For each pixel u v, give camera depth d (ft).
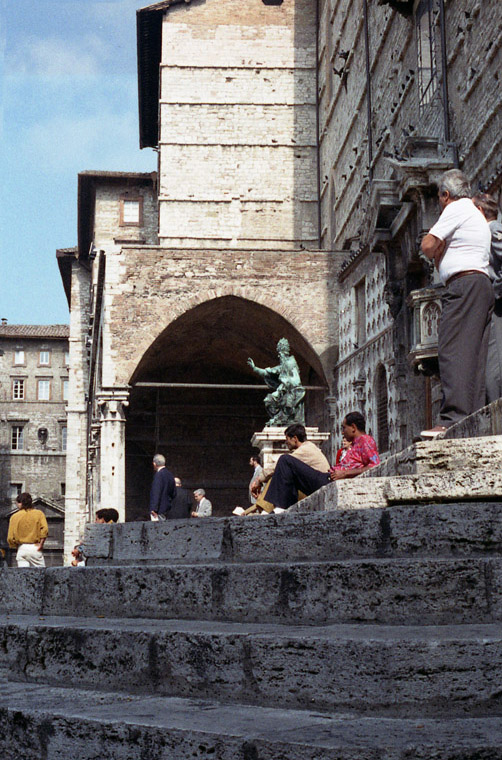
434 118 70.54
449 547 16.15
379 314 83.71
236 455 127.44
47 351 246.27
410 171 61.41
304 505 24.31
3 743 14.02
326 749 10.68
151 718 12.76
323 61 121.90
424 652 12.42
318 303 98.99
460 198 23.26
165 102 124.67
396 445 74.33
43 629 17.02
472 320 22.59
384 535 16.81
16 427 241.96
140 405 127.34
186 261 97.66
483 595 14.32
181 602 17.44
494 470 18.35
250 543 18.94
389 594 14.76
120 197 144.36
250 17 126.93
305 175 124.88
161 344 110.52
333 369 98.63
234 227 123.34
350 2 105.09
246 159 124.57
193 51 125.80
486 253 23.04
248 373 127.85
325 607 15.31
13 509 236.63
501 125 56.70
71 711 13.53
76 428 160.66
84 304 162.50
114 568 18.86
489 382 24.54
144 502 126.41
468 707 12.27
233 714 12.90
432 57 73.05
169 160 123.85
